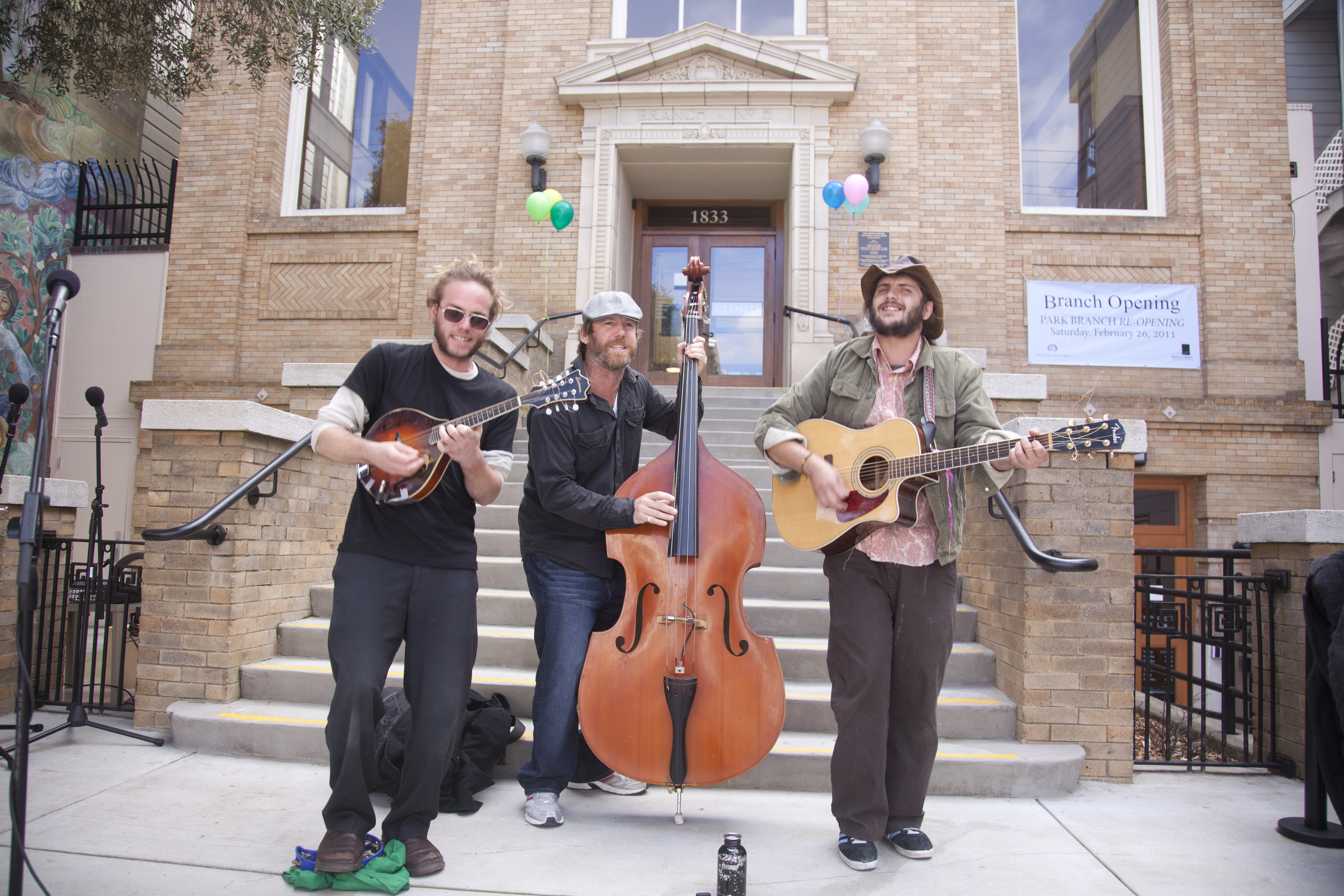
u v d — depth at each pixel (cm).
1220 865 257
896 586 250
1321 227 973
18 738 197
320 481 445
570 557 281
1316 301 830
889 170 843
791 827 276
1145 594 404
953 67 863
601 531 285
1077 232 847
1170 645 392
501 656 374
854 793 245
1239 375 815
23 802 196
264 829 266
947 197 842
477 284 244
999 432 237
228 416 374
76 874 230
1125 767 338
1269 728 376
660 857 249
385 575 232
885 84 855
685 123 856
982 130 852
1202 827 289
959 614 402
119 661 469
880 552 249
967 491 418
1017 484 360
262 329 894
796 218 841
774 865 246
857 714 245
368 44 702
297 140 948
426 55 922
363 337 883
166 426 379
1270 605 380
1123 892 235
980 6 872
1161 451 800
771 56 839
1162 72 877
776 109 855
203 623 368
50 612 439
